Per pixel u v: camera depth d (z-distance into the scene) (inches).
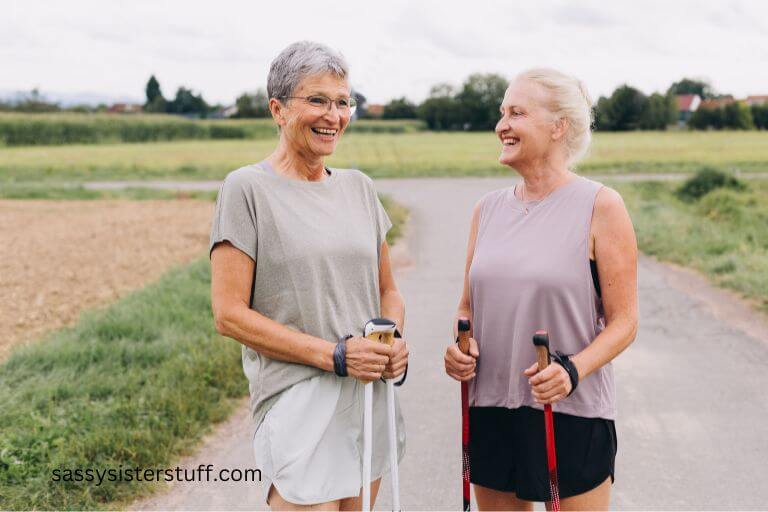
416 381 211.0
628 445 166.4
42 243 519.5
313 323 89.8
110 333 247.8
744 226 534.0
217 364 210.4
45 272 406.0
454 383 208.7
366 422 89.1
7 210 772.6
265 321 87.5
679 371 217.0
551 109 89.7
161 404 181.6
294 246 88.4
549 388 82.8
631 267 88.6
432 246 488.7
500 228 95.3
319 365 87.2
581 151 92.7
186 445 165.9
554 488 87.6
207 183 1312.7
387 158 1800.0
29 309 319.3
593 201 89.4
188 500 141.9
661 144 2016.5
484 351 95.5
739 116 2957.7
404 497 143.4
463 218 661.9
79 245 510.6
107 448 156.3
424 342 251.6
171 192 1042.1
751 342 246.1
